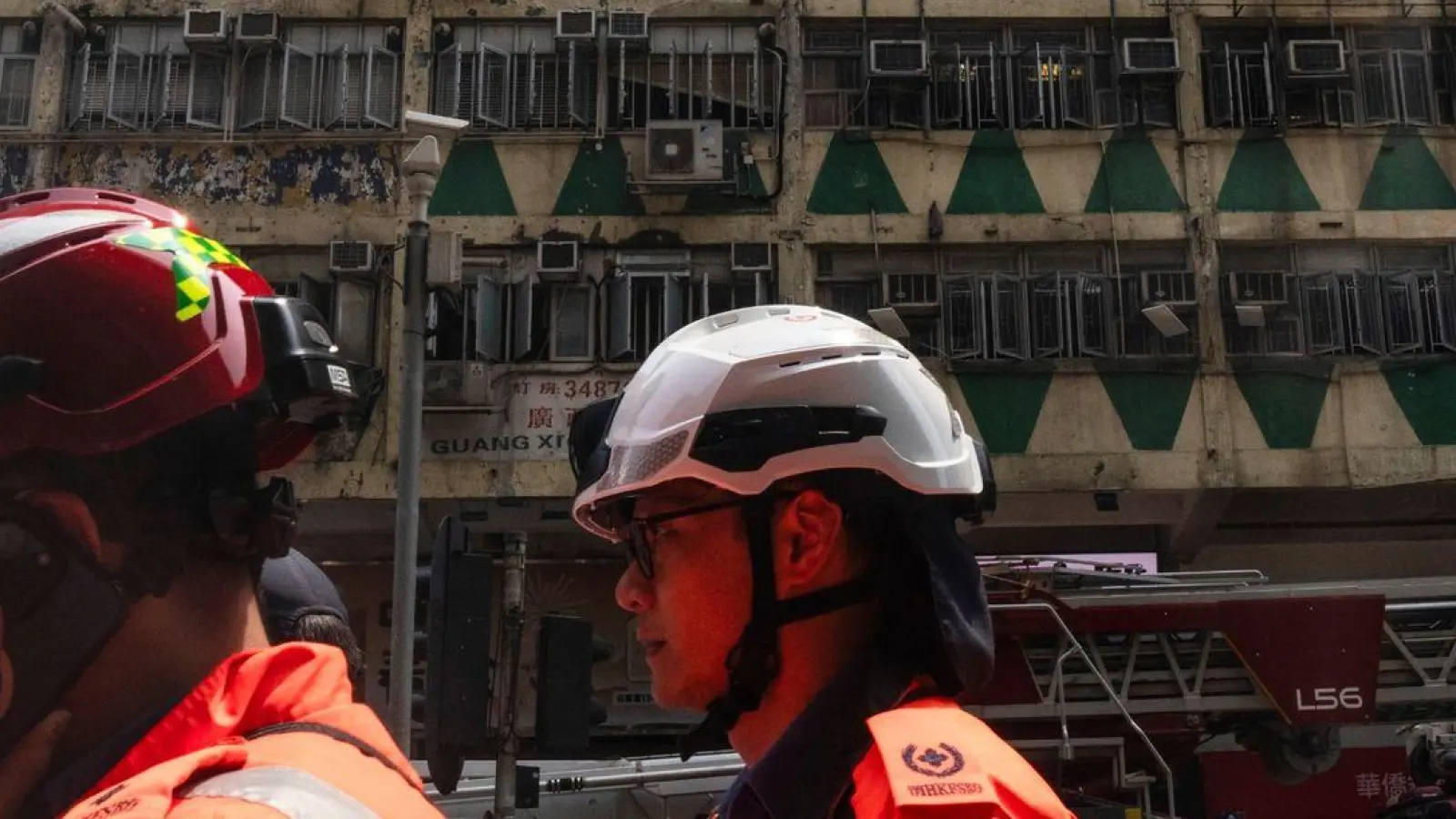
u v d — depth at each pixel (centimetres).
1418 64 1380
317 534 1298
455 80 1350
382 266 1305
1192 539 1329
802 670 135
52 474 87
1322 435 1297
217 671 88
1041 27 1393
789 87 1356
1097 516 1322
